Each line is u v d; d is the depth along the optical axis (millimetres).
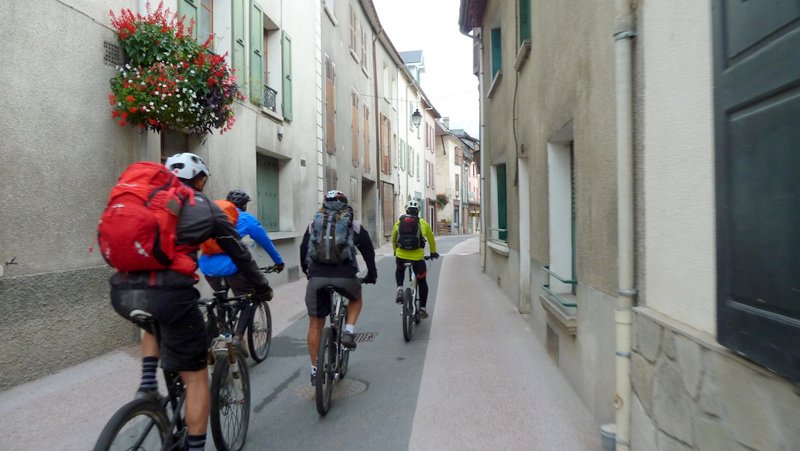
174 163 3305
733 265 2096
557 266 6117
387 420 4500
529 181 7676
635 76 3277
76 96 5941
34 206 5395
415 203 7836
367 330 7902
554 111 5746
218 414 3590
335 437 4191
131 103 6305
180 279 2836
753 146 1950
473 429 4258
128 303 2764
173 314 2816
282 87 12703
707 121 2414
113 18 6461
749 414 1989
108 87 6426
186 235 2879
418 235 7715
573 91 4852
